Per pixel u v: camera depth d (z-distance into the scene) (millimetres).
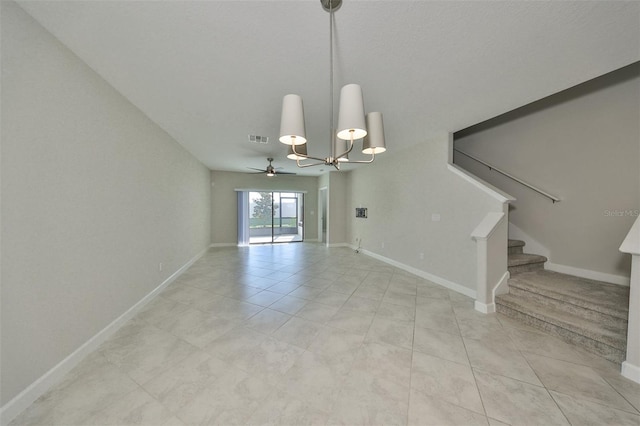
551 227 3217
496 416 1384
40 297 1551
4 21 1336
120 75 2129
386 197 5238
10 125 1375
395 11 1422
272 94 2469
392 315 2701
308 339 2203
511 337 2225
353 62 1940
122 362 1859
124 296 2504
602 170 2760
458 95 2469
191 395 1534
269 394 1547
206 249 6715
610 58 1859
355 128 1448
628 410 1413
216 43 1719
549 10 1406
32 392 1470
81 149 1916
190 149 4648
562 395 1529
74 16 1468
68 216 1783
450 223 3609
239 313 2750
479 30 1576
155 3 1369
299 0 1346
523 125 3484
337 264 5156
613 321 2045
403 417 1377
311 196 8570
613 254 2697
